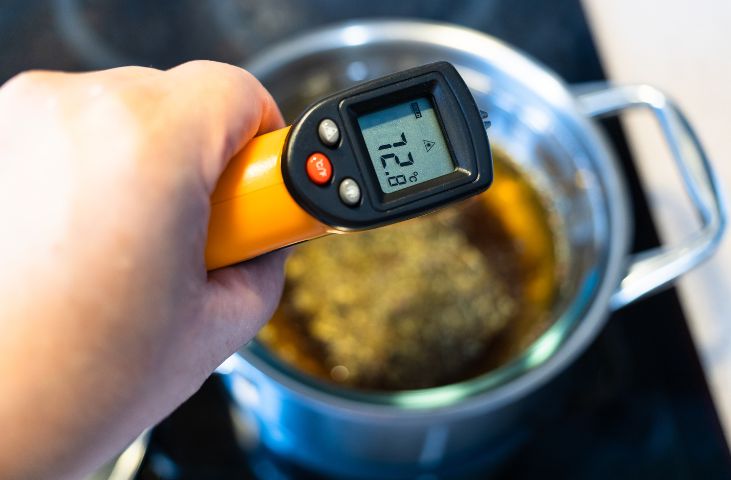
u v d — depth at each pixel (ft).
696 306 1.39
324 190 0.88
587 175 1.34
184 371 0.86
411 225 1.49
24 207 0.80
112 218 0.79
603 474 1.46
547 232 1.46
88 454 0.83
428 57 1.39
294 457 1.47
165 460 1.40
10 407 0.78
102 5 1.62
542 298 1.42
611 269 1.24
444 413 1.16
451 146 0.92
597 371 1.51
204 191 0.84
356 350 1.40
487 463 1.47
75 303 0.78
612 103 1.34
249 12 1.64
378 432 1.28
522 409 1.40
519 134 1.43
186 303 0.83
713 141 1.42
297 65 1.37
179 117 0.83
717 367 1.36
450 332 1.42
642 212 1.59
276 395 1.24
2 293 0.78
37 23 1.60
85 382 0.80
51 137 0.81
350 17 1.65
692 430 1.48
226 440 1.45
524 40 1.66
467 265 1.46
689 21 1.50
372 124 0.92
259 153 0.89
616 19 1.55
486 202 1.50
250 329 0.93
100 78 0.86
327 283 1.44
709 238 1.25
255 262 0.96
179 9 1.63
